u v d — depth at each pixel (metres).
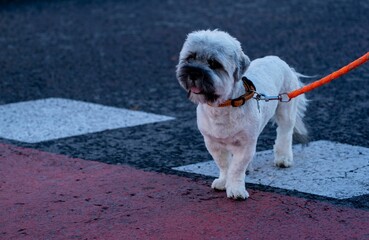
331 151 9.71
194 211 7.68
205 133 7.88
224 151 8.10
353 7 21.50
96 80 14.27
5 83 14.12
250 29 18.81
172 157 9.66
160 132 10.86
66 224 7.39
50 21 20.55
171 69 15.08
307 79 13.84
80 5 23.16
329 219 7.44
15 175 8.96
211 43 7.28
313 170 8.98
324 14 20.58
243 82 7.73
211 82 7.20
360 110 11.78
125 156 9.73
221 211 7.67
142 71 14.96
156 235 7.08
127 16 21.12
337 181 8.57
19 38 18.36
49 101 12.75
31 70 15.14
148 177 8.82
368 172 8.87
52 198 8.12
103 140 10.48
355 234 7.06
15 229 7.30
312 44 16.91
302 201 7.94
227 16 20.70
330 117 11.42
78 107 12.34
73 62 15.81
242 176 7.99
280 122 9.04
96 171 9.09
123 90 13.49
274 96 8.18
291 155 9.17
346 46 16.58
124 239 7.00
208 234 7.08
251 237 7.01
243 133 7.70
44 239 7.05
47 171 9.11
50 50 17.00
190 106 12.34
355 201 7.95
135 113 11.93
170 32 18.77
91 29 19.36
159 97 12.96
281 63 8.91
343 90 13.03
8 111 12.14
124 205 7.88
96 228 7.27
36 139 10.59
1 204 7.96
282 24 19.34
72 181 8.70
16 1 24.02
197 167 9.20
